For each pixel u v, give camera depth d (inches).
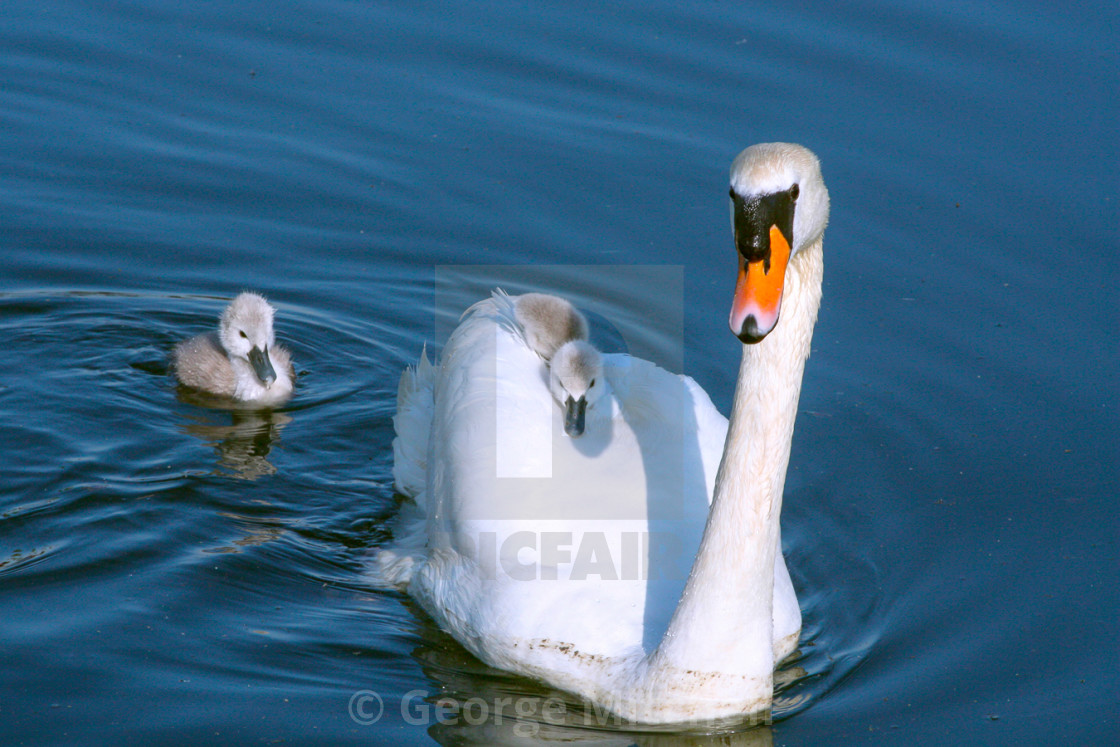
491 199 680.4
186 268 650.2
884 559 482.3
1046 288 615.5
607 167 690.2
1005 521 498.3
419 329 629.9
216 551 482.3
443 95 738.2
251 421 569.6
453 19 796.0
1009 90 719.7
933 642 436.1
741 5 798.5
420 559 484.7
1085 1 786.8
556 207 673.0
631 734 396.2
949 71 733.9
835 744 388.8
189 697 401.7
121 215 671.8
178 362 590.9
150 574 464.1
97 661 415.5
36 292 628.1
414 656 435.8
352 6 808.9
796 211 327.0
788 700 410.3
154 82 749.3
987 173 672.4
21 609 438.9
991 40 756.0
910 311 609.9
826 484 523.2
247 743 381.7
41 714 389.7
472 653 439.2
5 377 577.9
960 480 522.0
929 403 562.9
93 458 530.0
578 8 802.8
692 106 721.0
